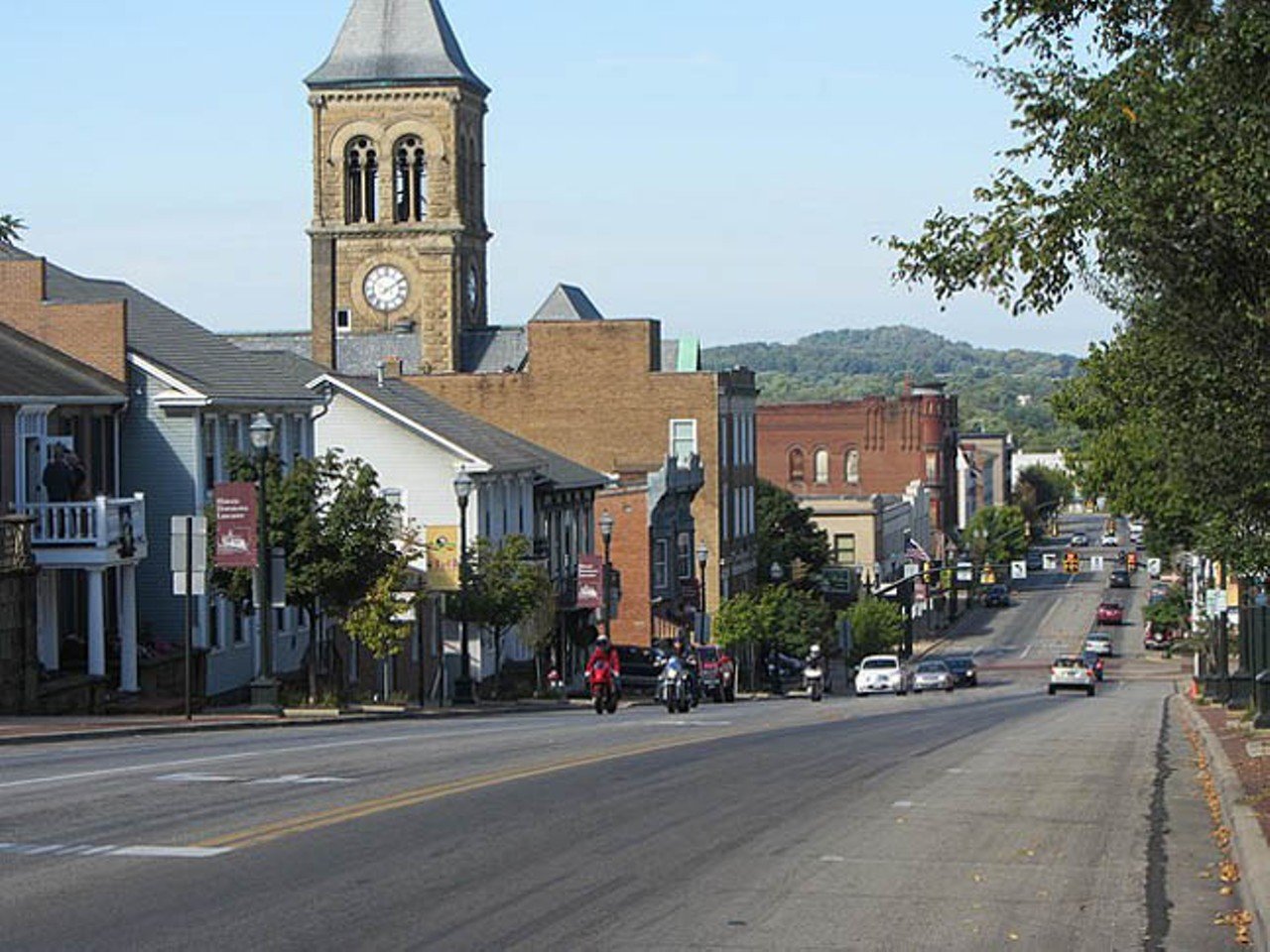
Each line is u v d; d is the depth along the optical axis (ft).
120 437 181.68
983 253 67.92
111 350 180.14
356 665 216.54
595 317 496.64
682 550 339.57
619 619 311.68
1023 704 213.66
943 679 307.58
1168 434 100.99
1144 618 492.95
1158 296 79.25
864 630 414.00
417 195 498.69
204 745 108.78
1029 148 68.33
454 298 492.54
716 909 51.96
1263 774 86.58
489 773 86.79
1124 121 64.85
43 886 53.62
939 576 517.55
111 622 175.22
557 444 380.37
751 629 317.83
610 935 48.24
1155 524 226.17
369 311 494.18
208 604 185.06
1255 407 79.30
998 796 80.43
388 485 241.96
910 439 621.31
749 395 414.21
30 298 181.16
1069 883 57.57
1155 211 65.21
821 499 524.52
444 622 237.25
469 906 51.62
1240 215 63.31
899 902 53.52
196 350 200.85
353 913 50.34
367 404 241.55
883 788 82.69
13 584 141.69
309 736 120.67
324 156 498.69
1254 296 68.03
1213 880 58.49
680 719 159.84
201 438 183.52
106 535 156.35
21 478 159.22
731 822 69.41
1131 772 95.50
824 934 48.91
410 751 101.14
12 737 112.47
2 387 155.43
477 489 243.60
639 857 60.70
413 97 495.82
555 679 241.76
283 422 203.92
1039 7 67.00
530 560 233.96
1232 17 63.16
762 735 123.95
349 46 500.33
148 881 54.60
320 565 166.81
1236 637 247.70
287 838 63.10
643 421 377.91
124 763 91.76
